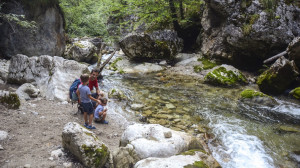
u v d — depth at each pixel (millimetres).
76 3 17500
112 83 9281
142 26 15109
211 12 11758
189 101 7527
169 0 12773
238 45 10273
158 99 7641
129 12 13805
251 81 9531
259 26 9547
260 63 10625
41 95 6867
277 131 5703
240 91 8508
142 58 12461
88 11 18312
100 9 17625
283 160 4527
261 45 9797
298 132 5660
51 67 7355
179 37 13422
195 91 8492
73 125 3812
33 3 10492
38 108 5824
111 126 5570
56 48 11672
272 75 7984
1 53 10180
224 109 6965
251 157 4625
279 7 9586
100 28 17969
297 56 8125
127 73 10906
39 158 3674
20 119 4953
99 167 3551
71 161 3658
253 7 9906
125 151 3664
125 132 4215
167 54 12297
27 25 9719
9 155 3682
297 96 7590
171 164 3258
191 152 3719
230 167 4309
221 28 11359
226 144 5082
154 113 6559
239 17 10148
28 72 7586
